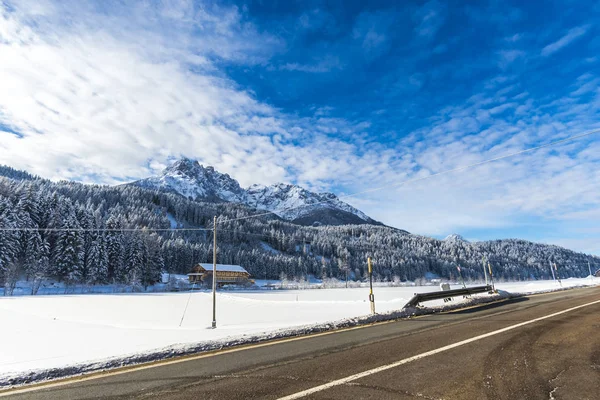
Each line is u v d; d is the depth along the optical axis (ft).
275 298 136.77
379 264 444.96
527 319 37.70
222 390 16.34
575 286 112.16
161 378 18.65
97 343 34.88
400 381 17.10
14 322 63.57
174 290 260.42
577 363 19.93
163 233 426.51
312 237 572.10
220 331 38.32
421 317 41.34
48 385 18.07
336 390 15.92
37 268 206.39
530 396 14.93
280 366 20.39
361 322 37.14
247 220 556.92
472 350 23.47
